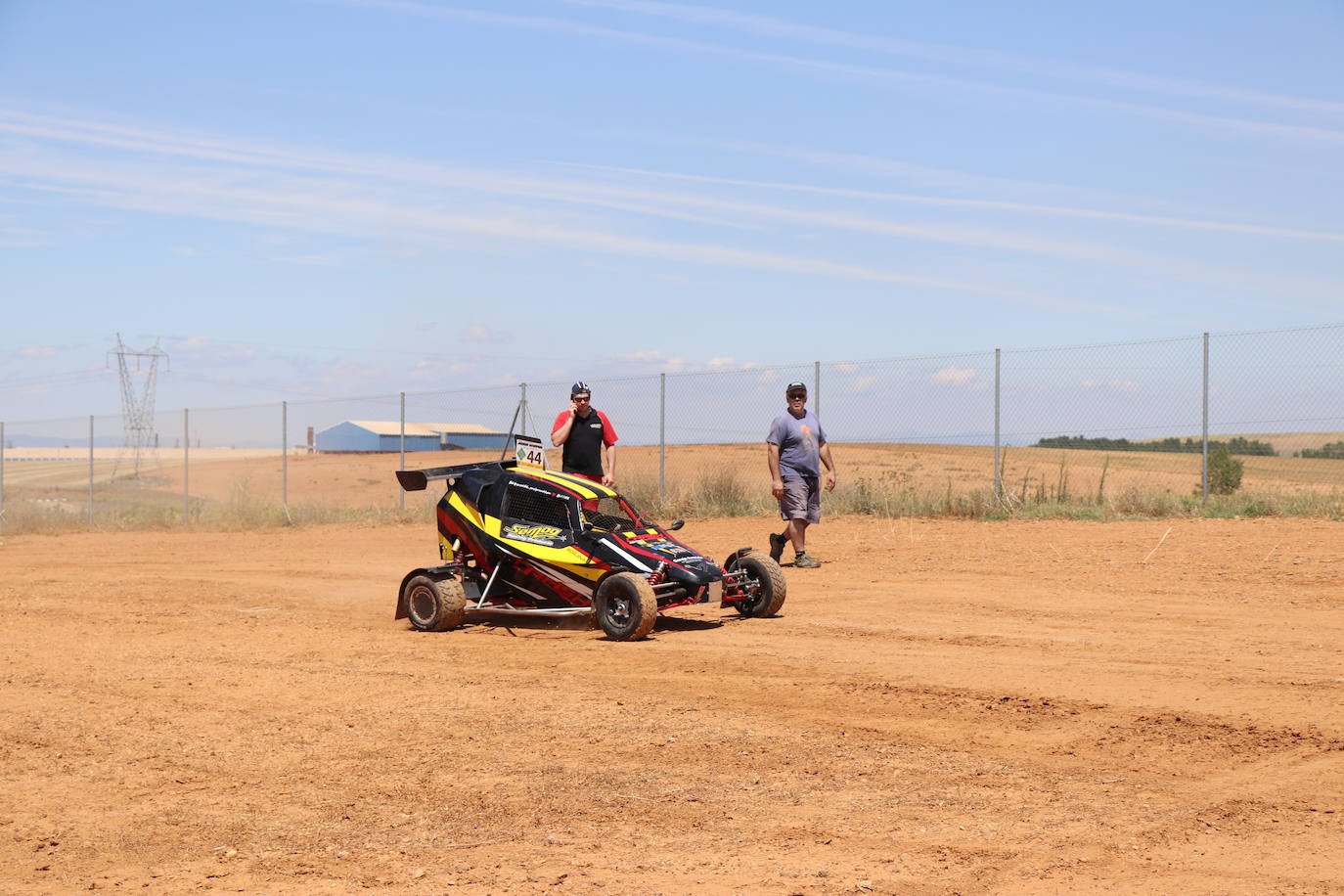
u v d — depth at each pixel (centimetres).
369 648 997
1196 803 523
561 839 493
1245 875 433
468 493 1159
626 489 2425
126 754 651
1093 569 1338
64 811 550
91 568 1777
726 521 2131
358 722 720
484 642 1019
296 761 632
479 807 542
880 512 2112
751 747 640
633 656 922
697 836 493
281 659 944
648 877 446
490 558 1127
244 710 759
